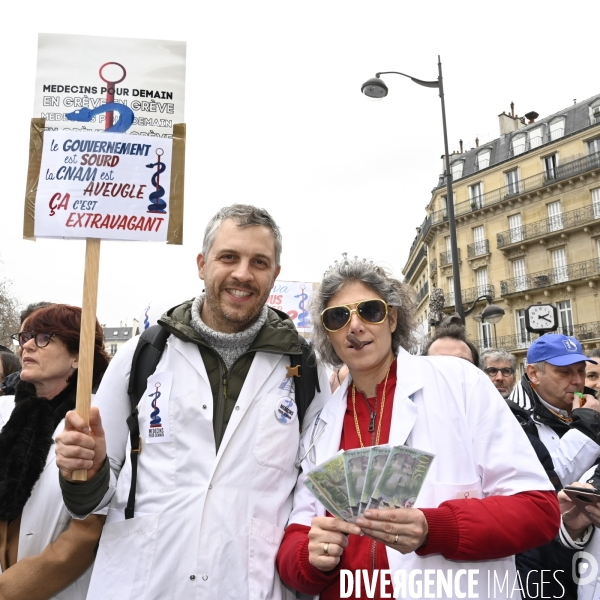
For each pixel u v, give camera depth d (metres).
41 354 2.43
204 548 2.03
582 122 35.28
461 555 1.69
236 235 2.30
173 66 2.26
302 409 2.37
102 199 2.13
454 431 2.01
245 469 2.16
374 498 1.68
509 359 4.98
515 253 35.50
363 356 2.17
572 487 2.28
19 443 2.27
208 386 2.26
